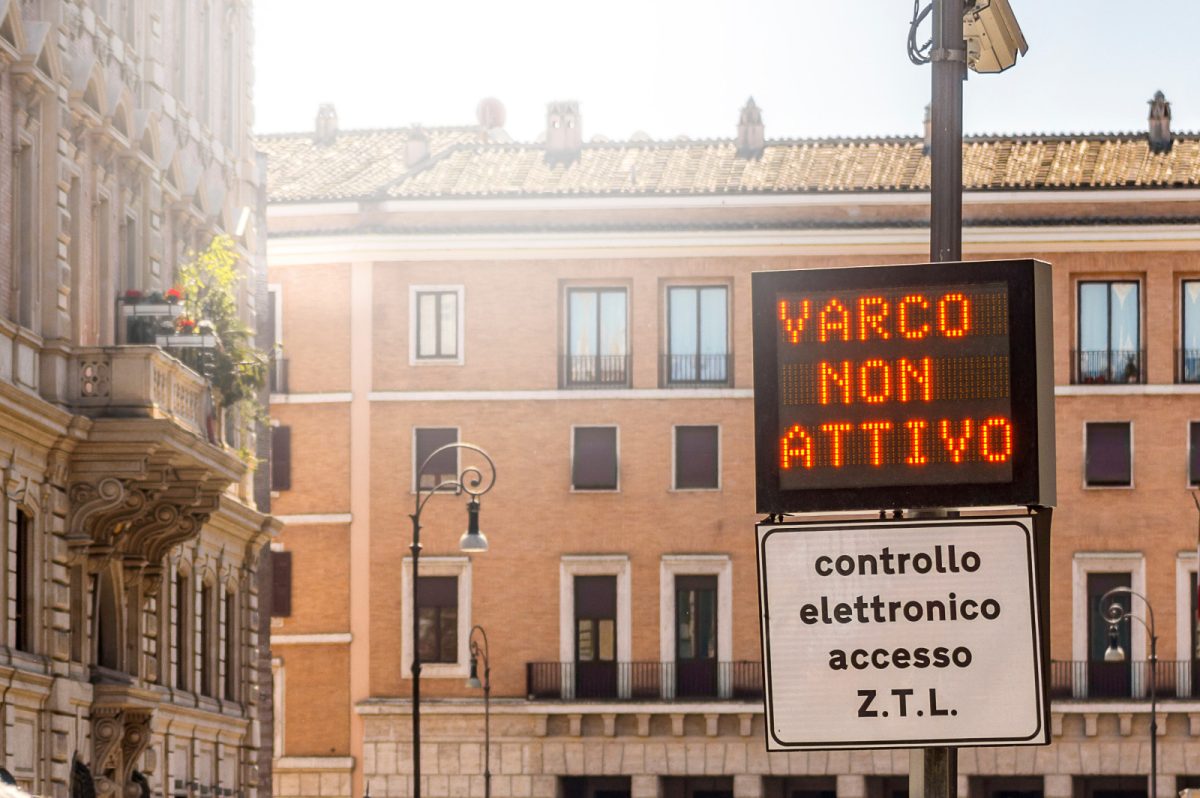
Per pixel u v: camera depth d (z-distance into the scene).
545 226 68.81
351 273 69.44
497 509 68.31
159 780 40.06
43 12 34.50
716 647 67.38
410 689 67.88
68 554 34.72
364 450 68.94
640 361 68.38
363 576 68.38
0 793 9.09
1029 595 12.34
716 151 72.62
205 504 38.97
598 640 67.81
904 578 12.45
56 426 33.38
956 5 13.84
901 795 66.56
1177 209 67.25
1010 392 12.39
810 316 12.62
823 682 12.45
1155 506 66.50
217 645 45.53
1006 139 71.94
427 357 69.19
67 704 34.31
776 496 12.59
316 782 67.81
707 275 68.44
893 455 12.48
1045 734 12.26
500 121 85.31
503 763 67.06
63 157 34.88
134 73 39.56
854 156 71.62
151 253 40.09
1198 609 62.66
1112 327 67.44
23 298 33.75
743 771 66.25
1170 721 65.31
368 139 77.88
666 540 67.69
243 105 48.78
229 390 39.56
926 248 67.88
